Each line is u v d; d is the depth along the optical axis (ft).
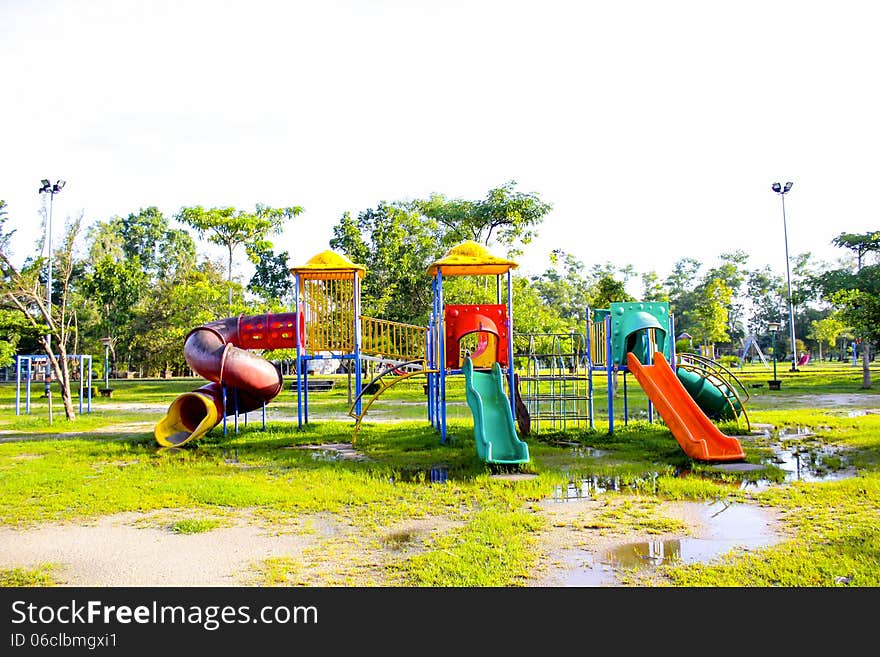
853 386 106.52
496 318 49.26
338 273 58.23
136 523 25.64
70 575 19.81
